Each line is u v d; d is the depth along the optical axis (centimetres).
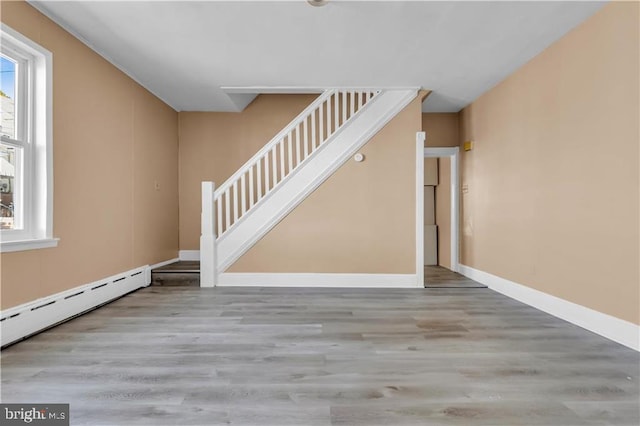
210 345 262
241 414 172
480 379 209
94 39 341
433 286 482
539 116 366
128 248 432
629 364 230
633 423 166
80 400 184
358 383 204
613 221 273
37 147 293
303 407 179
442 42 344
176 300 401
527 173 387
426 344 265
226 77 440
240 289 463
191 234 591
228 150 592
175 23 312
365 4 280
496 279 455
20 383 202
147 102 478
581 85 305
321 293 441
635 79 252
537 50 360
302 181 491
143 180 469
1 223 270
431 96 508
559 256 335
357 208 489
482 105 497
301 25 313
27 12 277
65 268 320
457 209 583
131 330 296
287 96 592
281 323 316
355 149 488
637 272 253
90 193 356
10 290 263
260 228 489
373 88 476
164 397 188
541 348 257
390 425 164
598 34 286
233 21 307
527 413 174
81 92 341
